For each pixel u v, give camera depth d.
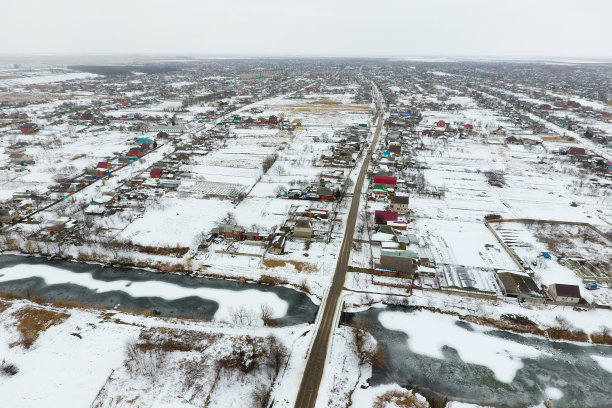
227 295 79.12
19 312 72.00
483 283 83.38
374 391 57.22
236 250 94.19
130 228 103.50
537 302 77.69
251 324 70.25
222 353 62.94
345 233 103.00
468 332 70.44
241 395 55.28
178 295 79.00
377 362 62.81
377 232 98.44
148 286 81.88
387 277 85.19
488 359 64.62
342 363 61.84
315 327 69.94
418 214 116.25
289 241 98.94
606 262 91.12
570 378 61.25
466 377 60.84
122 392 55.34
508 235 104.38
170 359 61.56
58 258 91.31
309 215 111.75
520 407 55.91
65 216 108.00
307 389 56.56
